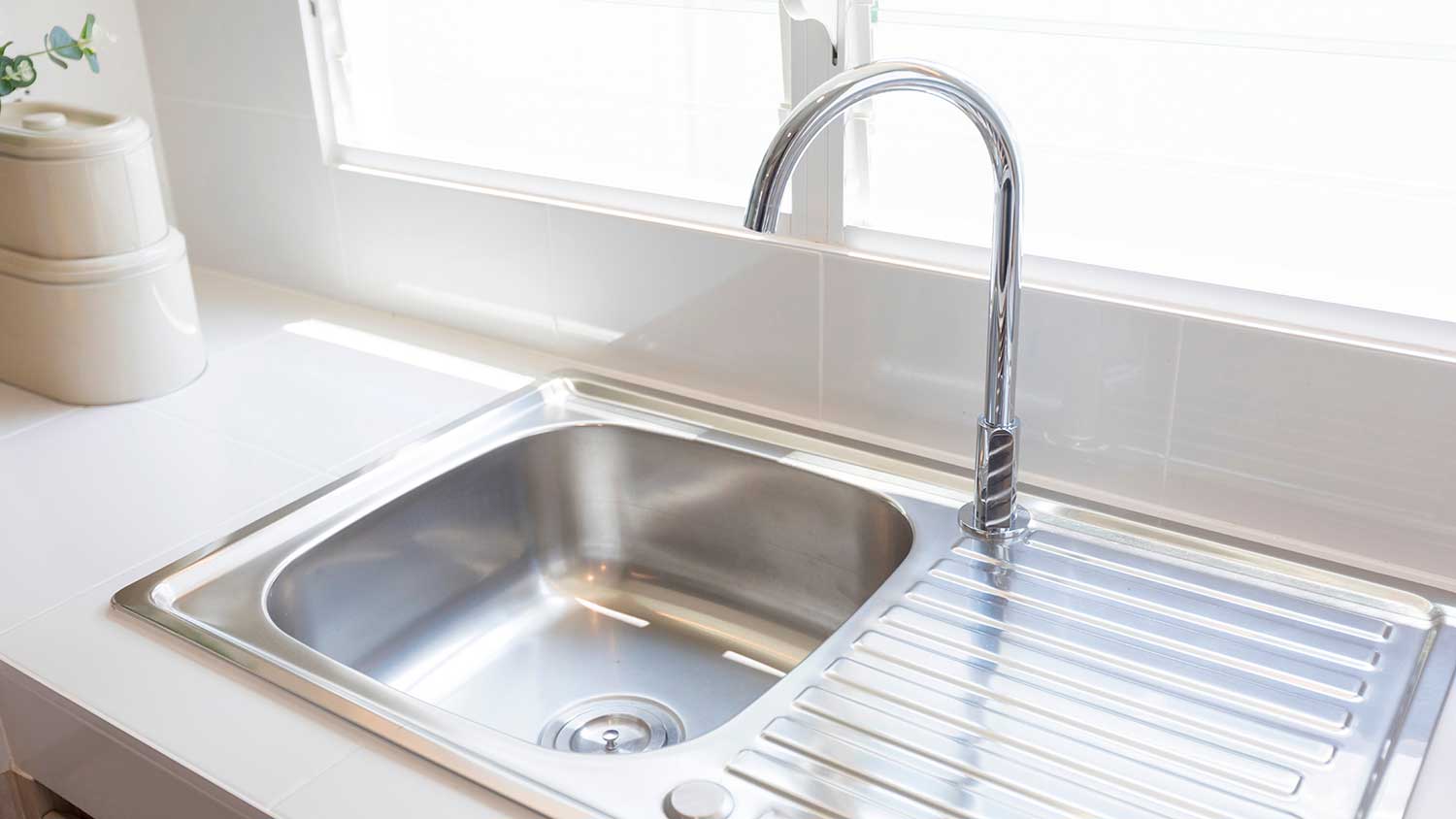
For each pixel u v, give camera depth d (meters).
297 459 1.31
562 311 1.51
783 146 0.91
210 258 1.83
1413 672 0.95
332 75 1.61
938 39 1.18
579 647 1.32
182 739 0.91
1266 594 1.05
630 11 1.35
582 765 0.87
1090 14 1.09
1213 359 1.11
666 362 1.45
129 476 1.29
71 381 1.43
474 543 1.34
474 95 1.52
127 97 1.76
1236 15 1.03
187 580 1.11
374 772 0.88
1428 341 1.03
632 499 1.39
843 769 0.87
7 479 1.28
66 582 1.11
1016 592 1.07
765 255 1.33
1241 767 0.87
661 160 1.40
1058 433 1.22
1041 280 1.19
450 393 1.45
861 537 1.25
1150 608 1.04
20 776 1.08
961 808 0.83
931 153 1.22
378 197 1.61
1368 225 1.03
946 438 1.29
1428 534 1.06
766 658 1.29
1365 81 0.99
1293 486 1.11
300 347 1.58
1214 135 1.07
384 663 1.25
